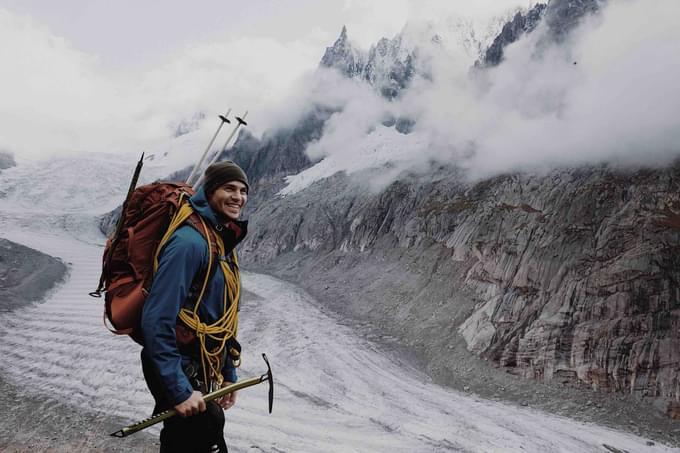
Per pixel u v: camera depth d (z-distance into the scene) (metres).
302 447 15.30
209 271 2.38
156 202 2.40
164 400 2.31
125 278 2.29
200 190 2.53
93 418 16.36
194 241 2.31
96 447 13.43
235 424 16.95
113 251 2.34
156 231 2.37
